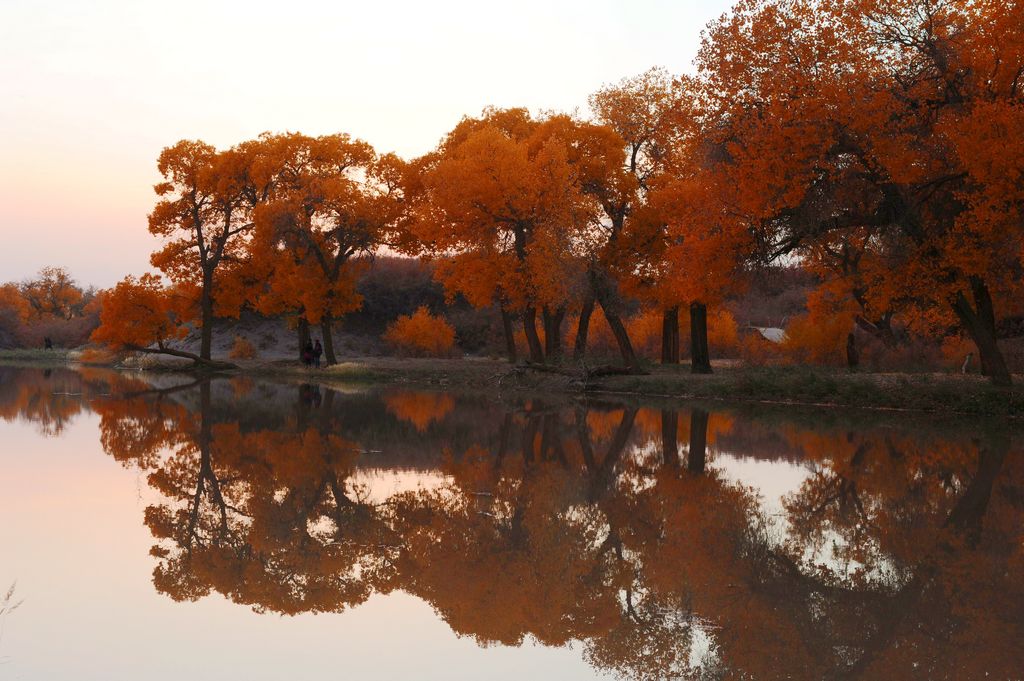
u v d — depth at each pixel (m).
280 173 44.22
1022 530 11.16
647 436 20.47
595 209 33.25
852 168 22.48
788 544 10.63
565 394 32.81
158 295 45.50
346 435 20.56
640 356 45.88
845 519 11.90
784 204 22.83
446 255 37.56
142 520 11.91
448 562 10.05
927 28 22.05
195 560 10.02
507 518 12.19
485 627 7.94
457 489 14.16
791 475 15.29
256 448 18.45
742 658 7.10
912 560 9.82
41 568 9.55
